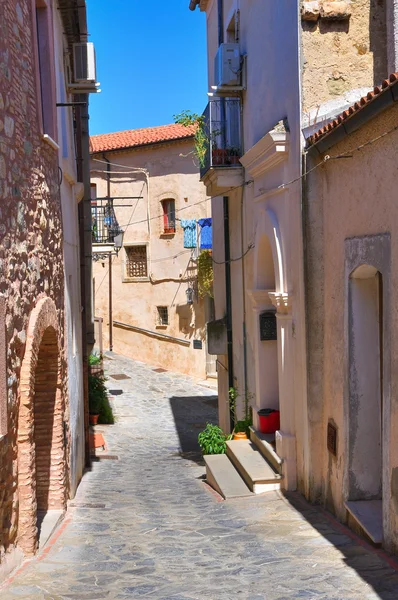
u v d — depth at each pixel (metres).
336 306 7.72
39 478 8.82
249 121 11.78
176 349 26.78
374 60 8.51
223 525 7.84
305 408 8.45
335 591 5.08
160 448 15.84
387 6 8.36
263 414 10.95
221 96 12.49
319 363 8.27
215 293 16.19
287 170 9.10
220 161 12.54
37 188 7.77
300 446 8.84
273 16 9.74
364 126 6.57
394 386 5.89
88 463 13.31
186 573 5.91
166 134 26.80
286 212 9.15
